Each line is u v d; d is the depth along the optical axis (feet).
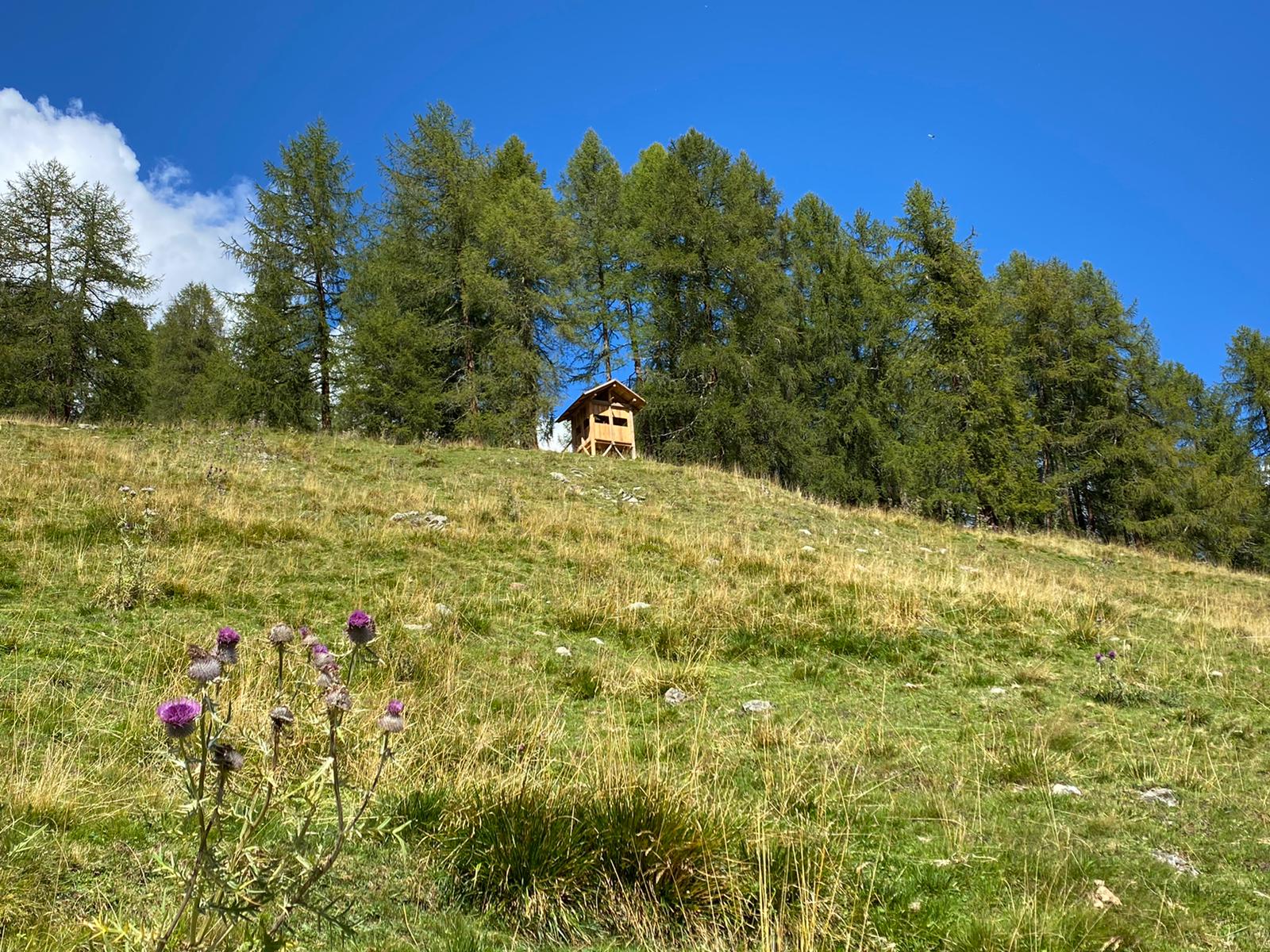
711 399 84.28
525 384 82.12
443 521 38.11
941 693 22.58
